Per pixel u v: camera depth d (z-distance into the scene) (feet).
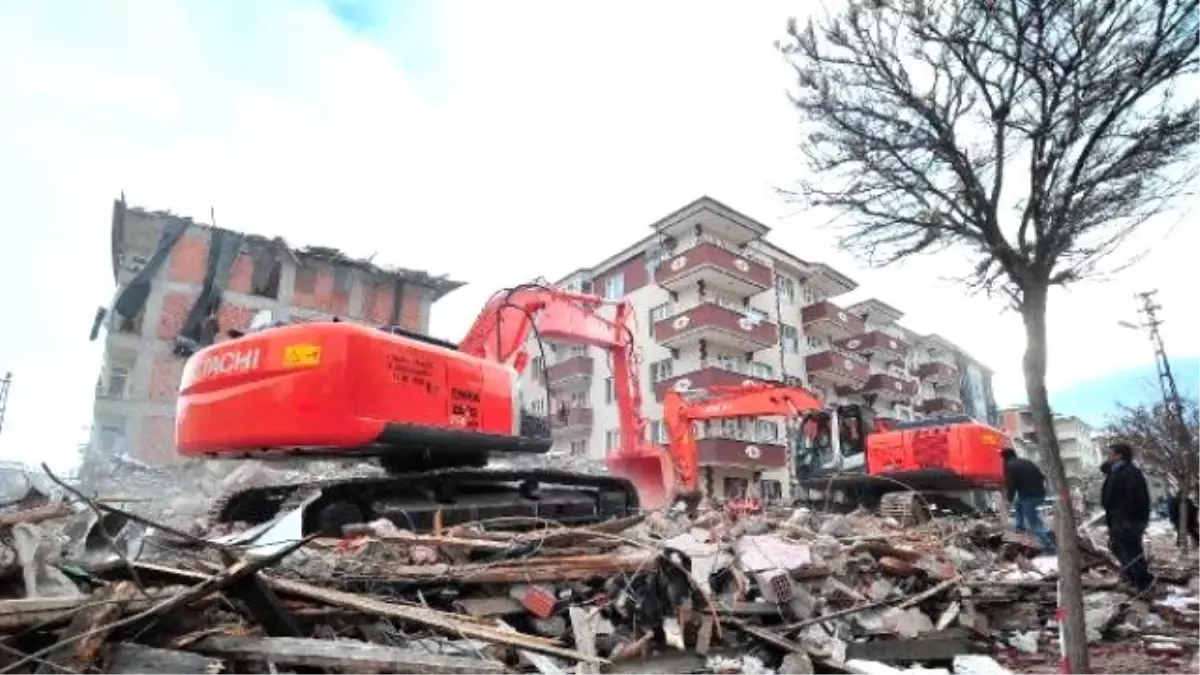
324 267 90.89
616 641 16.88
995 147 14.30
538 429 28.53
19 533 13.96
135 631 12.25
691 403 46.68
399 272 95.20
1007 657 21.03
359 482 22.15
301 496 22.08
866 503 51.83
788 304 122.31
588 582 18.54
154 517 29.94
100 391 74.49
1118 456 29.84
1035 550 32.91
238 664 12.22
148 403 75.15
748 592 19.84
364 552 18.79
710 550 20.56
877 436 51.80
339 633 14.55
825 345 127.24
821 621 19.15
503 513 25.11
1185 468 62.49
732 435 96.63
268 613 13.35
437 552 19.21
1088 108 13.29
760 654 17.85
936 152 14.61
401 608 14.84
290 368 20.72
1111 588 27.84
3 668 10.80
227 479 36.60
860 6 14.87
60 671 10.75
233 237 83.15
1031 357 14.15
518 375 27.76
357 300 92.53
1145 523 28.48
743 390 47.34
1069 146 13.65
